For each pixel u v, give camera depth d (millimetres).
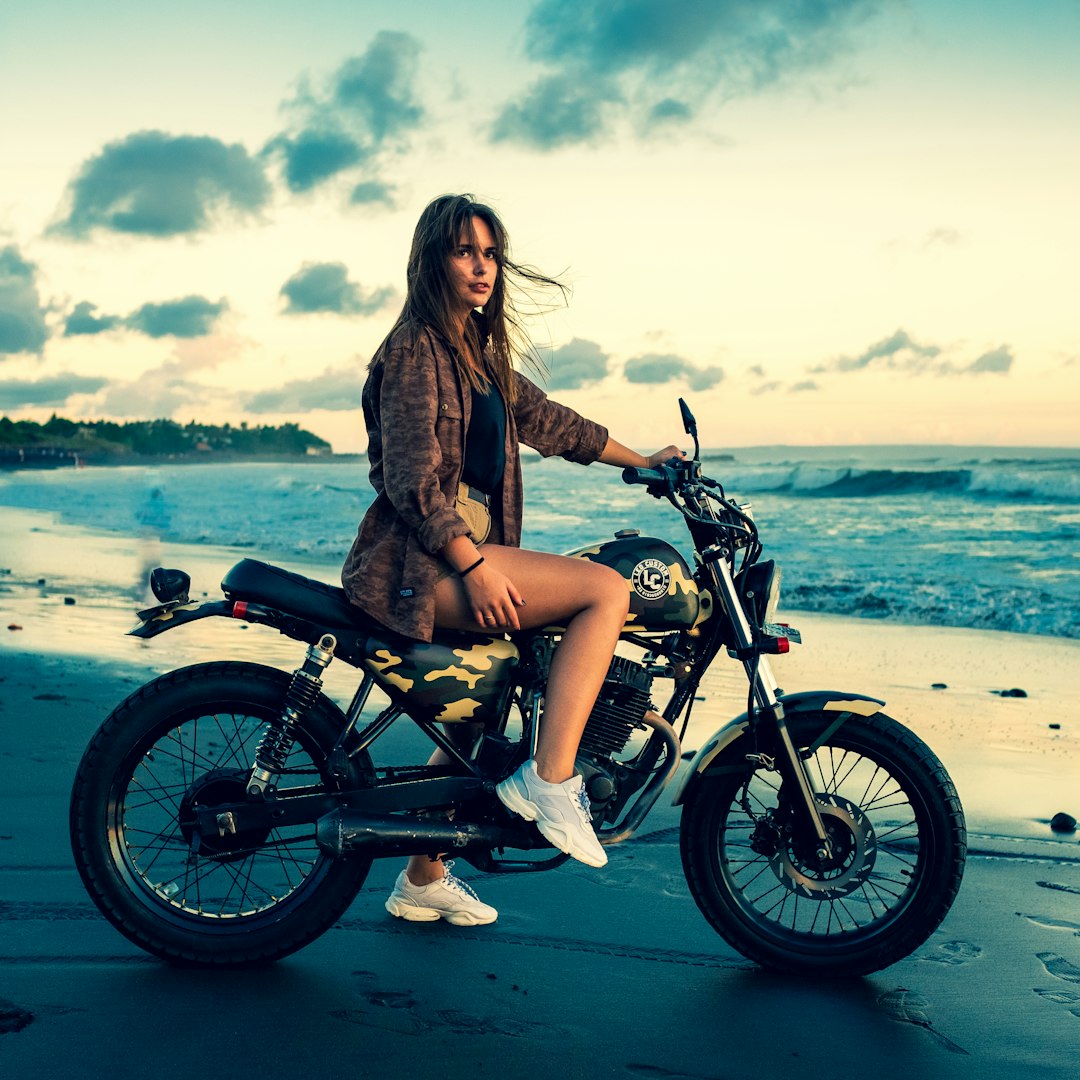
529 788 2650
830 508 22281
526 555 2758
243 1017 2436
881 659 7801
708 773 2906
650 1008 2572
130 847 2973
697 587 2902
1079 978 2785
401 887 3055
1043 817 4137
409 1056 2279
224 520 20344
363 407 2939
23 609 8984
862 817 2891
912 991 2711
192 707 2785
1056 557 14344
